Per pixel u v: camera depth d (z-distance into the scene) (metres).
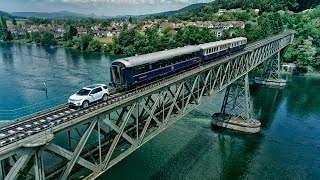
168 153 53.38
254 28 155.88
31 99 80.69
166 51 45.59
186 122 67.19
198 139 59.03
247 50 65.44
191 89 42.00
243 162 51.00
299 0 194.12
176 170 47.97
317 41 119.88
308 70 116.94
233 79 56.78
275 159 52.06
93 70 120.88
